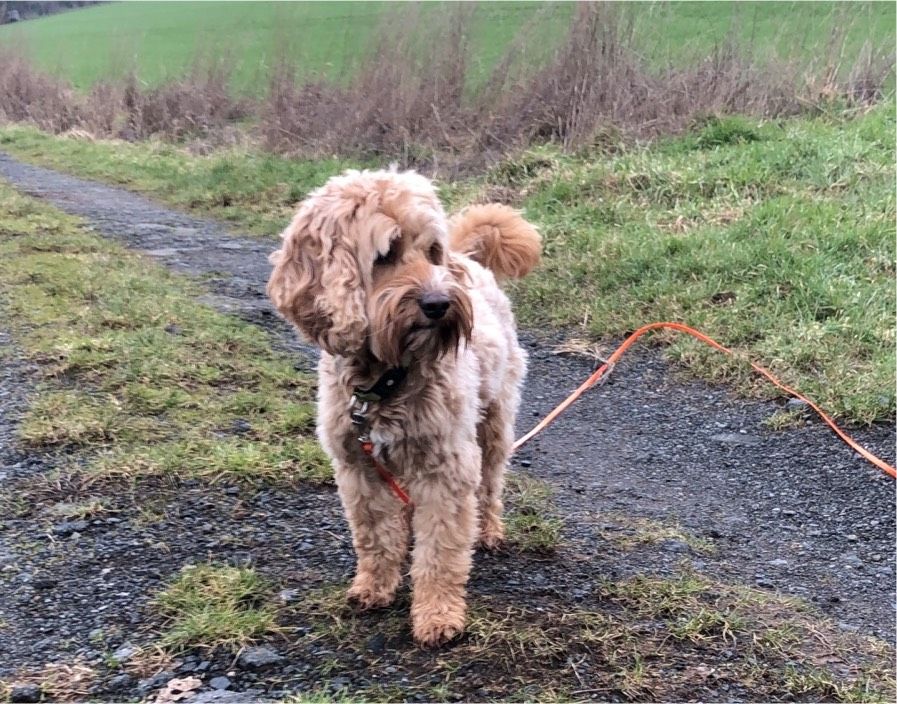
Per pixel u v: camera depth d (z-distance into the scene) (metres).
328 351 1.28
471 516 1.32
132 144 6.54
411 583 1.43
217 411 1.95
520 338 2.64
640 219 3.27
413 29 5.29
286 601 1.35
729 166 3.50
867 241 2.76
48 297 2.65
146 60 8.55
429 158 4.72
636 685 1.20
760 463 1.90
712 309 2.56
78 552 1.45
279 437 1.85
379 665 1.23
